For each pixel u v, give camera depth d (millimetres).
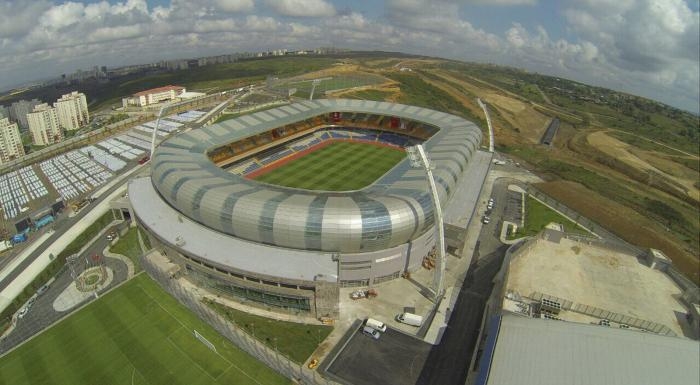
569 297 47000
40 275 67312
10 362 46938
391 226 56750
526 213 87375
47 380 44469
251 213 57938
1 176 121375
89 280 64250
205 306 55469
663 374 34438
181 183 66875
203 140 95500
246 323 52375
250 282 54125
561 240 57500
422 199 62219
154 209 70750
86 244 74688
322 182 97562
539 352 36344
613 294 47688
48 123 189000
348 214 55906
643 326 43156
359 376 44781
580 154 167125
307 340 49656
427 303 56906
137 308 54875
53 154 140875
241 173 101188
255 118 115500
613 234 82750
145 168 116188
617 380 33938
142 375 44750
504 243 73812
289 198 60781
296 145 122125
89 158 128875
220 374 44688
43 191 107125
